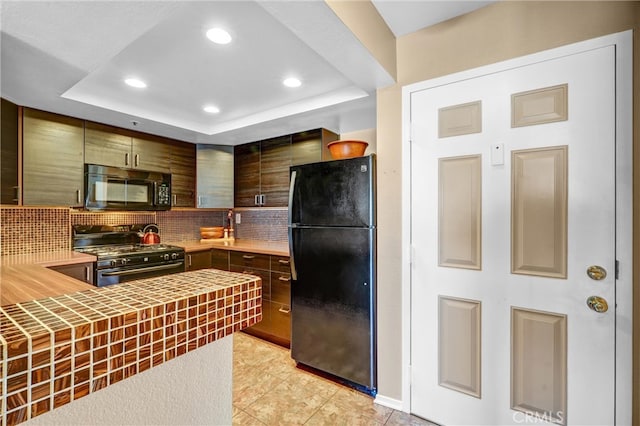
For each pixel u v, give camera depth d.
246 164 3.54
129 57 1.80
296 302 2.36
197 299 0.57
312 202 2.25
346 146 2.16
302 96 2.43
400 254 1.84
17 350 0.36
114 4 1.13
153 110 2.68
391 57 1.74
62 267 2.30
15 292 1.07
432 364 1.73
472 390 1.61
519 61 1.47
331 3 1.18
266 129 3.00
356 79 1.79
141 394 0.53
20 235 2.52
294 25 1.28
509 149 1.50
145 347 0.49
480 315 1.58
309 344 2.27
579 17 1.34
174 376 0.57
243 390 2.06
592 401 1.33
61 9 1.15
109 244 3.10
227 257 3.22
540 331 1.44
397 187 1.85
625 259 1.26
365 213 1.97
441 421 1.70
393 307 1.88
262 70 1.98
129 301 0.52
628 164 1.25
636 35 1.24
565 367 1.38
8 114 2.12
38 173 2.32
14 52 1.47
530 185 1.45
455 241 1.65
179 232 3.72
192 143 3.50
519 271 1.48
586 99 1.33
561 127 1.38
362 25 1.42
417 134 1.76
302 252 2.31
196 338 0.57
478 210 1.58
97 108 2.34
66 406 0.44
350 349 2.05
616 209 1.28
